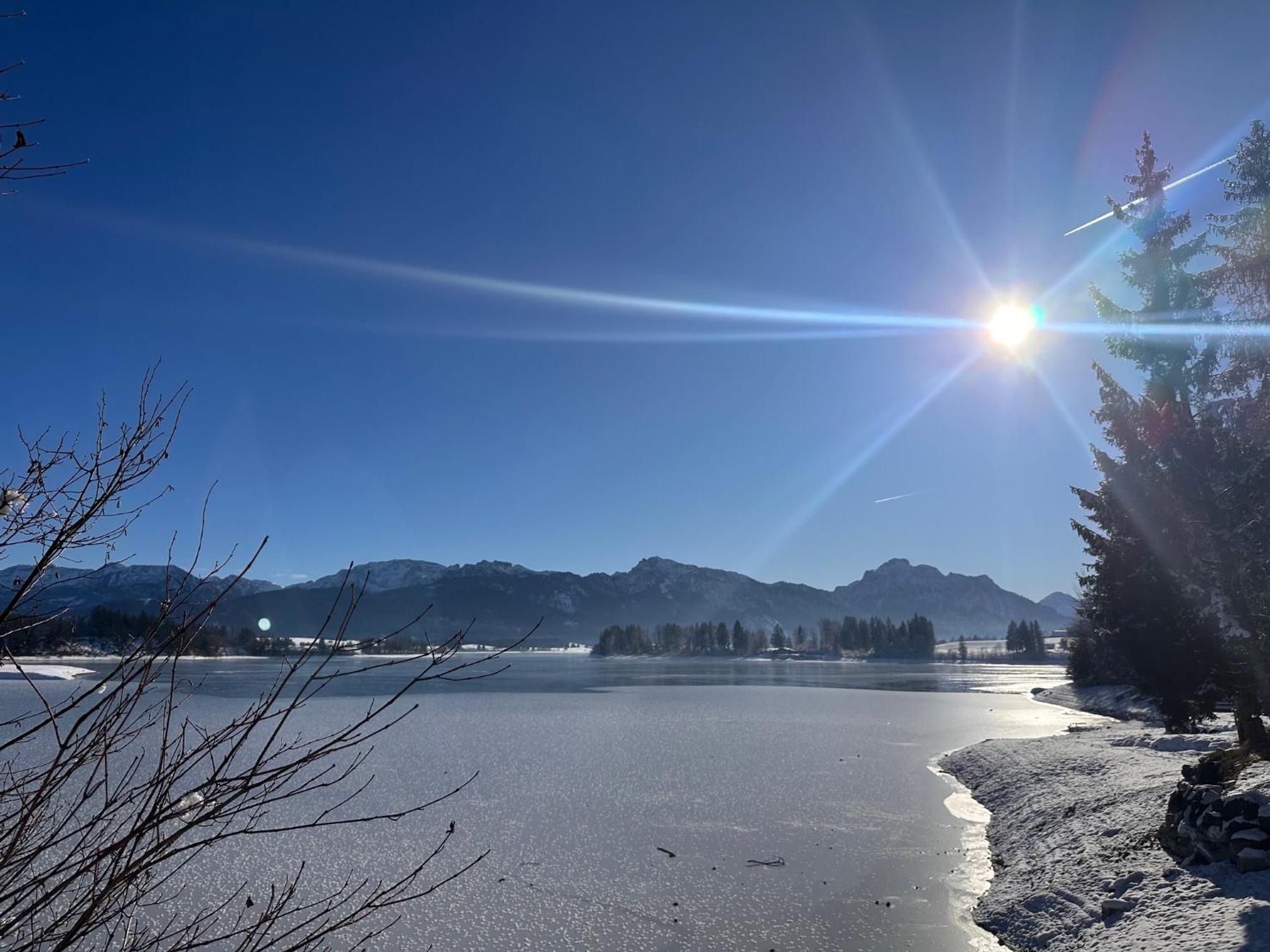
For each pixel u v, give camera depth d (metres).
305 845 22.14
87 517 3.46
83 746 3.45
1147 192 23.92
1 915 3.22
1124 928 13.44
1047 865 17.83
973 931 16.03
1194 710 22.50
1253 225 19.59
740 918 16.86
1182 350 22.70
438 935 15.90
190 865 20.20
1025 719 57.28
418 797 28.33
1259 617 18.00
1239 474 18.14
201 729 3.78
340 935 15.84
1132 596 22.66
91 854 3.38
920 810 26.48
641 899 17.95
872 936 15.84
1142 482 21.48
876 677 142.88
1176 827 15.43
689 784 31.20
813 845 22.30
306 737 38.44
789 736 47.09
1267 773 16.27
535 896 18.22
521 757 37.78
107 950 3.86
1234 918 11.96
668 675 144.50
